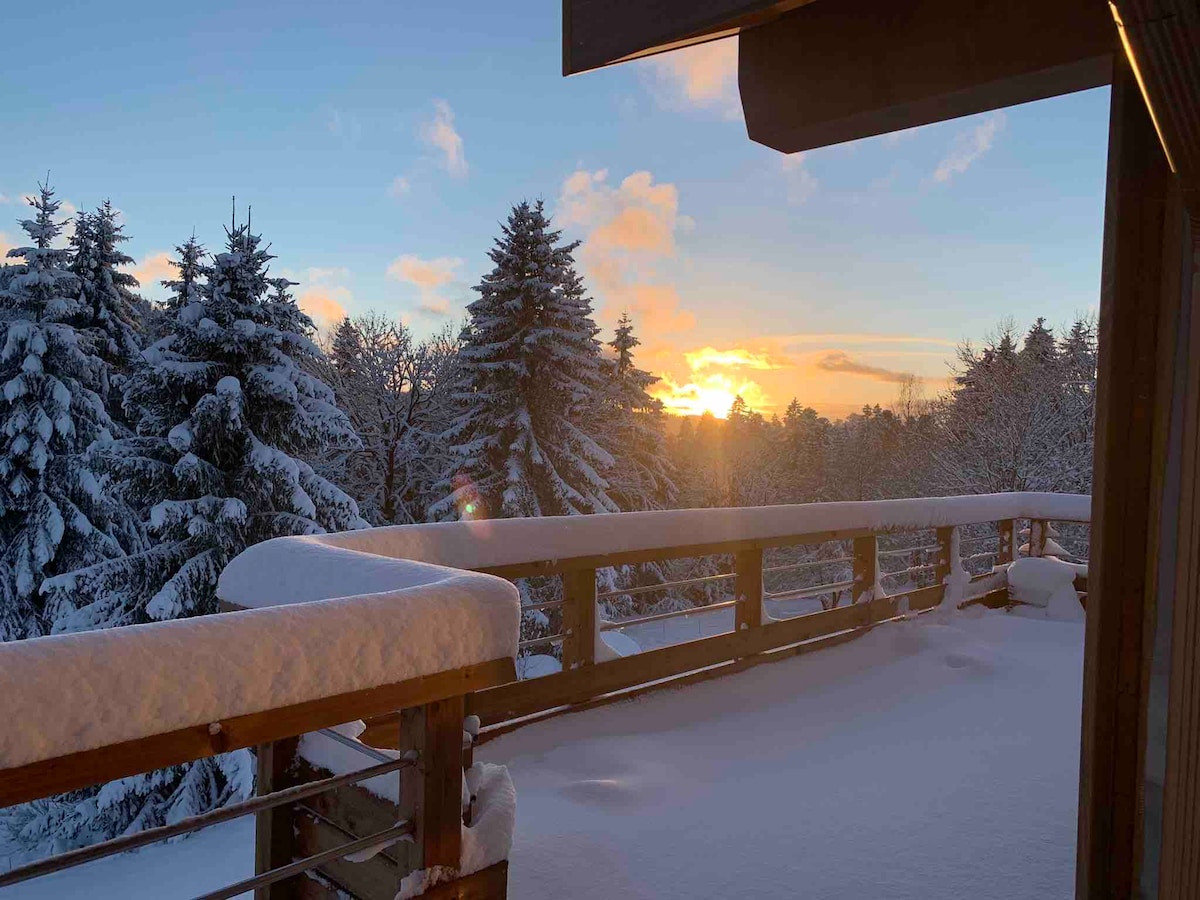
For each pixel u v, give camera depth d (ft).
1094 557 5.52
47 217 64.95
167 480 49.75
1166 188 5.23
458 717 5.91
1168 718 5.13
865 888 7.88
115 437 61.93
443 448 75.10
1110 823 5.45
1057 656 16.96
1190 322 4.95
